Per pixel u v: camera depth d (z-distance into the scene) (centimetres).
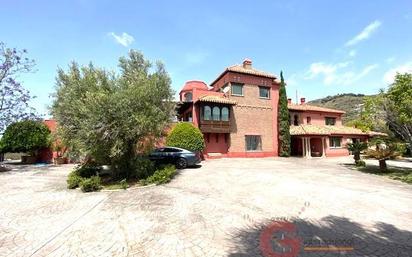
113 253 608
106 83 1495
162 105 1566
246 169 1911
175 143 2423
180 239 677
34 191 1296
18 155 3588
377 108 1944
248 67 3431
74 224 804
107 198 1130
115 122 1362
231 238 678
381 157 1845
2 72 2264
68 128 1490
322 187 1266
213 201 1034
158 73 1612
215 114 2955
